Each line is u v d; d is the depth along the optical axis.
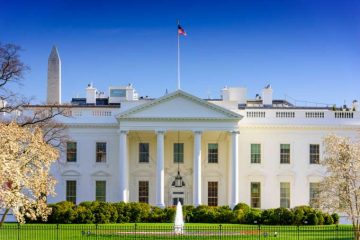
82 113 88.19
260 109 88.56
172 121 83.88
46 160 45.03
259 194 87.31
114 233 56.03
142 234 55.53
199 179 83.38
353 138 87.00
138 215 71.19
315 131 87.62
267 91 98.69
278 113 88.00
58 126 81.50
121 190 83.69
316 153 87.56
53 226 61.94
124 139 84.06
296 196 87.25
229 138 86.25
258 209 79.06
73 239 51.66
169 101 84.12
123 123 84.19
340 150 51.00
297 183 87.25
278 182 87.38
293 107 95.69
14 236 53.00
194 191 83.19
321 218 67.38
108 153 88.06
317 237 53.88
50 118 80.50
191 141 88.44
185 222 72.25
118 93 101.50
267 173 87.44
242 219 70.75
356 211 49.38
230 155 84.62
